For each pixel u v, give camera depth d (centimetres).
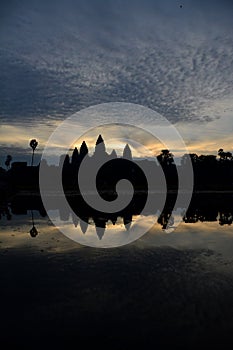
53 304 887
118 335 718
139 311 841
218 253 1497
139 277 1123
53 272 1179
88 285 1038
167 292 978
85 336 712
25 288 1011
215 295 950
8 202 4316
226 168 10719
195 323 775
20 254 1449
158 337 709
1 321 785
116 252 1510
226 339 702
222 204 4375
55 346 671
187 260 1366
